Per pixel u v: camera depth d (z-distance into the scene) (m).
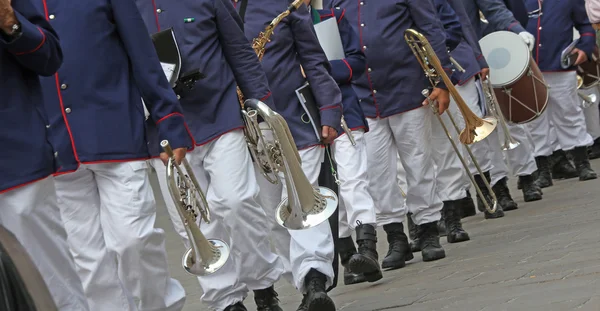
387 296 12.12
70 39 10.06
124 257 10.26
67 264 8.85
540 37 21.20
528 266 11.84
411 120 14.77
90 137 10.02
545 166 21.36
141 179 10.26
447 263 13.89
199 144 11.06
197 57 11.17
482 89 18.03
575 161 21.31
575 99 21.30
